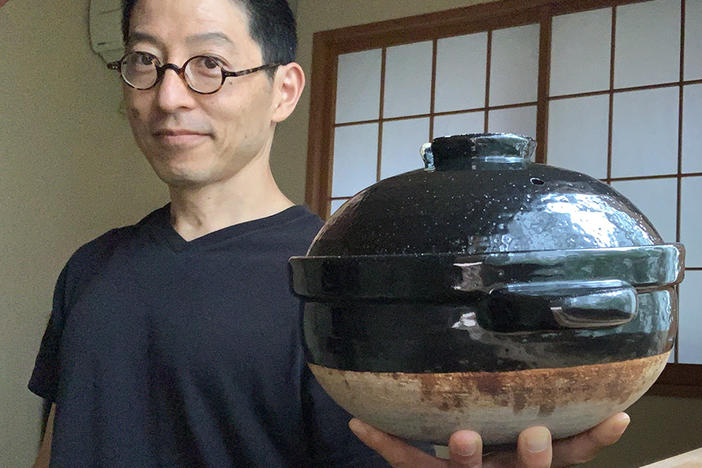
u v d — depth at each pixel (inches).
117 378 38.0
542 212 19.1
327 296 20.2
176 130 34.8
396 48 147.9
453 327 18.2
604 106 127.6
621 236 19.6
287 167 154.3
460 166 21.2
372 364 19.3
